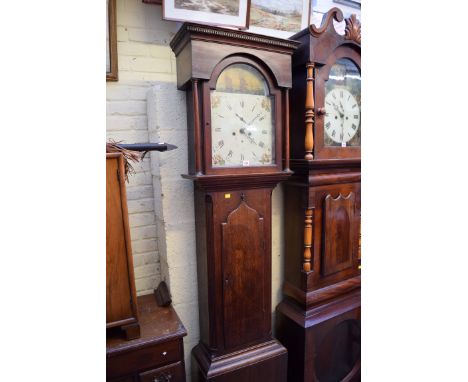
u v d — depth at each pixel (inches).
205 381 39.6
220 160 37.5
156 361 35.7
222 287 40.1
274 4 51.4
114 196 32.7
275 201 52.7
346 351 56.6
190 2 43.9
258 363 42.1
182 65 37.7
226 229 39.4
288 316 49.4
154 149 35.9
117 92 43.4
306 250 46.4
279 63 39.0
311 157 42.6
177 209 44.3
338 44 43.2
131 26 43.1
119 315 34.1
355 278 51.9
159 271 49.7
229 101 37.4
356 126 48.4
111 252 33.2
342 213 48.8
